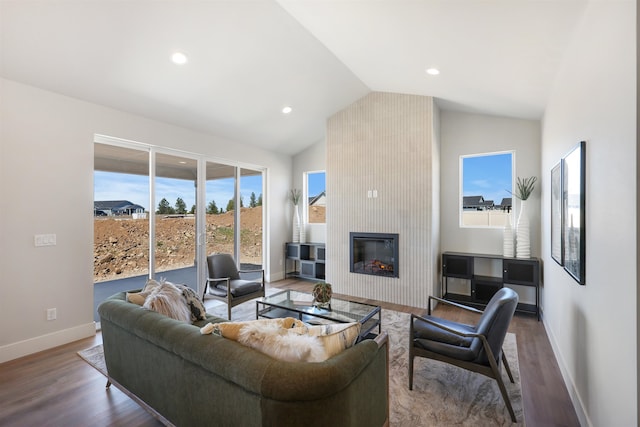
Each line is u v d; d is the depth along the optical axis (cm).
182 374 164
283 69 371
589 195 185
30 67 274
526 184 421
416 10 218
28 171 290
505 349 300
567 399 221
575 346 217
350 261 500
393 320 382
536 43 228
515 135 430
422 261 438
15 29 240
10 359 278
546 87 302
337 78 416
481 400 220
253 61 343
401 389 234
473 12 204
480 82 324
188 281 455
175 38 285
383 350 179
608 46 154
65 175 315
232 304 364
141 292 242
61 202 312
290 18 292
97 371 259
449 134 475
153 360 182
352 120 496
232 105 420
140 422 197
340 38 308
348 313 293
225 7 267
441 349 223
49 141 304
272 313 343
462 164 471
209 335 159
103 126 347
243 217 552
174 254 437
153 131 400
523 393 228
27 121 289
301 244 603
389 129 463
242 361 136
